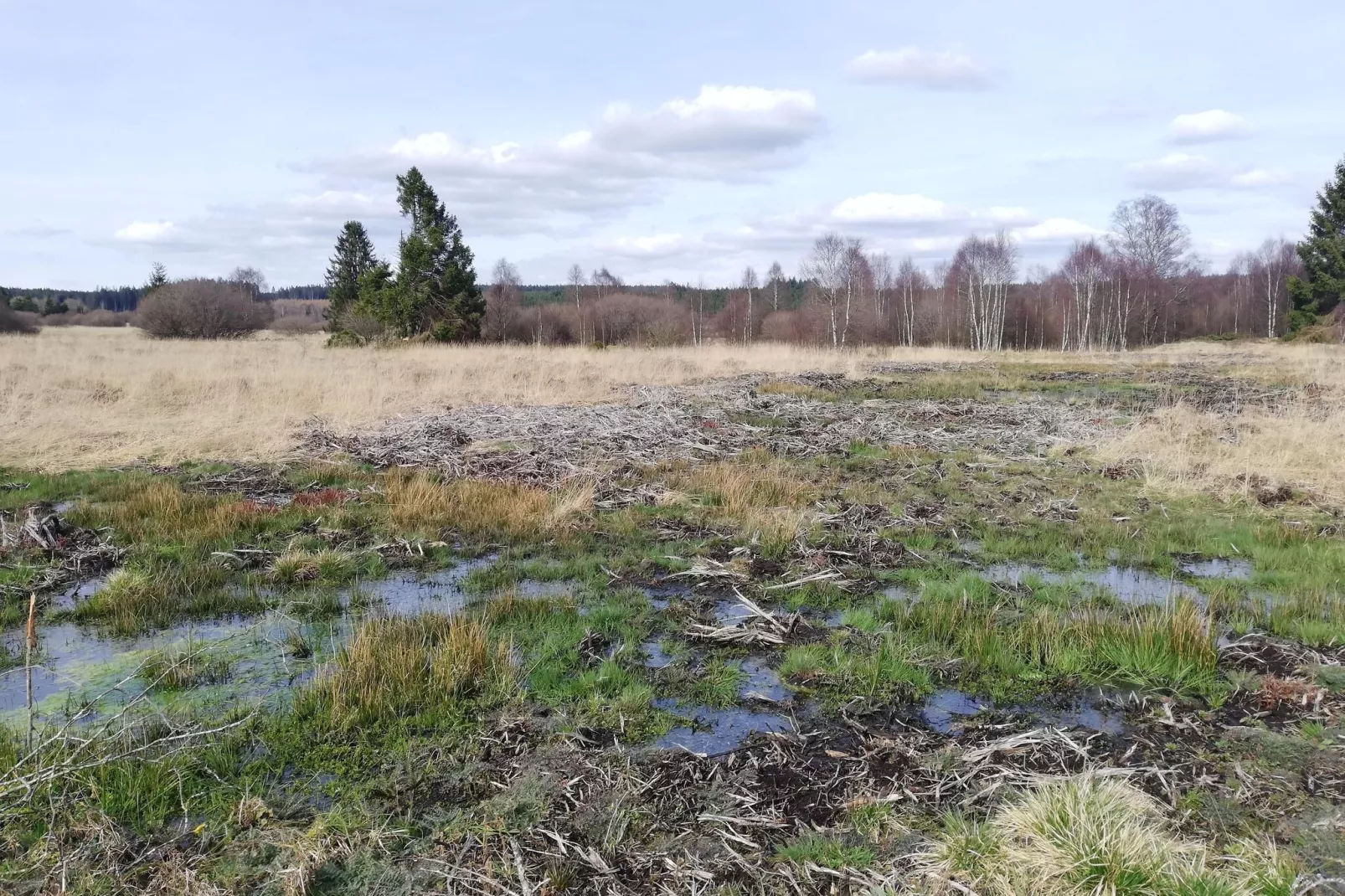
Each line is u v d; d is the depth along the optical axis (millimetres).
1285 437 13141
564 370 24938
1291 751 4852
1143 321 56844
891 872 3809
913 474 12312
